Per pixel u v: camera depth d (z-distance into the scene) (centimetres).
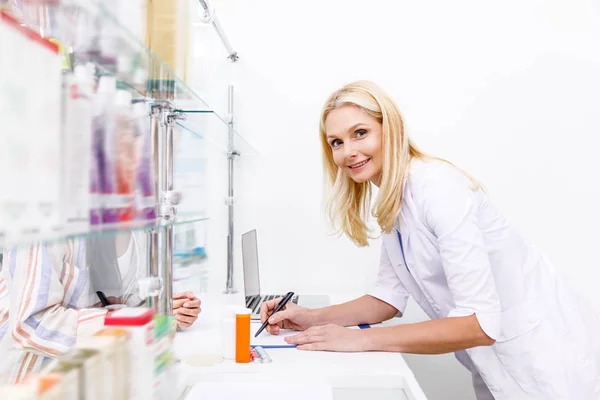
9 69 48
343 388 104
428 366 218
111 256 159
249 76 222
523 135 219
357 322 154
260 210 222
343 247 220
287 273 221
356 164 132
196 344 133
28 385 50
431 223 119
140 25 79
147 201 78
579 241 218
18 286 122
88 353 59
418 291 150
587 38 218
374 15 221
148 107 100
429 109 220
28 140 50
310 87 222
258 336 141
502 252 132
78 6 61
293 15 222
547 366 121
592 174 217
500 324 117
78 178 59
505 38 219
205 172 221
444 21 220
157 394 77
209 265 225
